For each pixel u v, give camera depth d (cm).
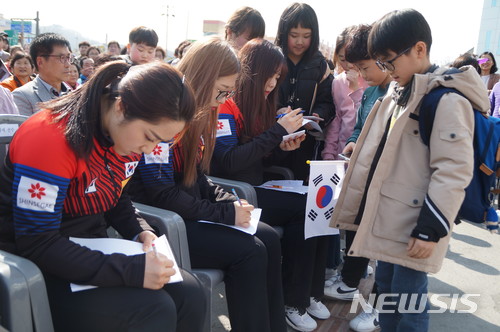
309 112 284
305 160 285
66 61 287
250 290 168
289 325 225
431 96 155
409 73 163
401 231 164
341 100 281
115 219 157
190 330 139
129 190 182
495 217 162
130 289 123
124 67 126
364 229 170
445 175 150
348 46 220
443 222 149
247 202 203
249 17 288
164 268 125
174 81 116
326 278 269
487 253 354
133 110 113
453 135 149
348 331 227
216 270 173
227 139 213
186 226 177
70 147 118
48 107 123
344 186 194
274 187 238
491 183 160
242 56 224
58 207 119
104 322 120
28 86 291
